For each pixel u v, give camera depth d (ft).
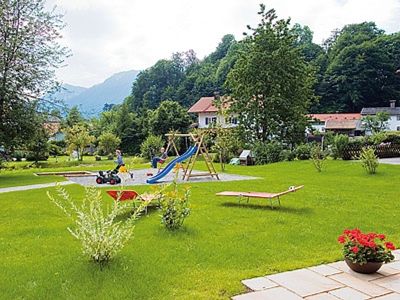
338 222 28.76
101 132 185.06
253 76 106.93
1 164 81.92
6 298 15.94
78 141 142.72
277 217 30.42
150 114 182.60
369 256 17.88
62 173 74.69
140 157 134.31
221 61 280.92
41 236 25.70
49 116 76.54
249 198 39.42
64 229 27.50
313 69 116.16
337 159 85.66
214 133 92.48
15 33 69.97
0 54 68.33
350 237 19.03
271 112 105.40
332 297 15.47
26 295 16.15
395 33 239.50
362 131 195.42
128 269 18.81
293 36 110.01
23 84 71.20
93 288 16.67
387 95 223.92
